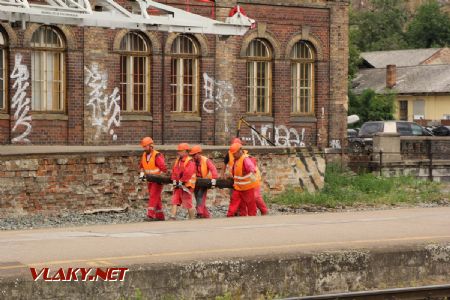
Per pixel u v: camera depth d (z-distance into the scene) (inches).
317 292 653.3
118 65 1707.7
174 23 1357.0
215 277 617.9
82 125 1673.2
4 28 1585.9
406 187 1675.7
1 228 1080.8
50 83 1648.6
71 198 1261.1
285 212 1317.7
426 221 920.3
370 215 1018.7
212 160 1401.3
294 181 1489.9
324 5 1913.1
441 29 5698.8
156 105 1749.5
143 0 1334.9
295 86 1908.2
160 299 599.8
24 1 1186.6
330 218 977.5
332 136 1935.3
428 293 630.5
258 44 1863.9
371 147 1974.7
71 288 575.5
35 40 1628.9
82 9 1256.2
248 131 1850.4
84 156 1270.9
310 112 1924.2
